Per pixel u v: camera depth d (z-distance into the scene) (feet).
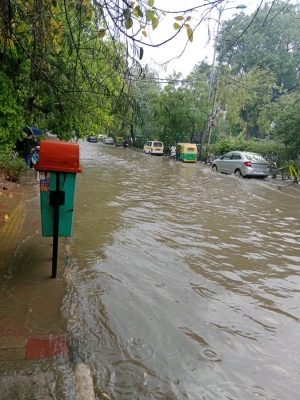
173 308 13.03
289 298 14.71
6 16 12.30
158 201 34.50
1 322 10.98
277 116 65.77
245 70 127.95
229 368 9.84
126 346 10.41
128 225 24.29
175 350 10.44
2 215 23.26
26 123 38.01
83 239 20.21
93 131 47.83
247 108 120.16
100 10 11.18
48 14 13.57
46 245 18.34
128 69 13.55
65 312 11.89
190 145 94.12
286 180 59.77
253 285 15.79
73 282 14.29
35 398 7.78
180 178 56.08
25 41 19.99
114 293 13.76
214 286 15.35
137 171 63.05
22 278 14.26
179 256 18.80
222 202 36.47
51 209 14.06
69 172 13.42
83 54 18.85
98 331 11.03
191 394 8.67
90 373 8.96
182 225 25.53
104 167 66.95
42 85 17.65
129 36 10.91
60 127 43.11
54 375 8.65
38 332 10.60
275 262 19.02
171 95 103.55
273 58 116.57
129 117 15.34
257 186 50.75
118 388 8.63
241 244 21.90
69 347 9.93
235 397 8.73
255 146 74.69
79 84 22.22
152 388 8.74
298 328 12.36
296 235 24.99
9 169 36.11
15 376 8.49
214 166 70.08
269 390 9.09
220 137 134.51
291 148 63.10
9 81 28.68
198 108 104.83
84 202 31.12
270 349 10.96
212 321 12.36
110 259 17.42
